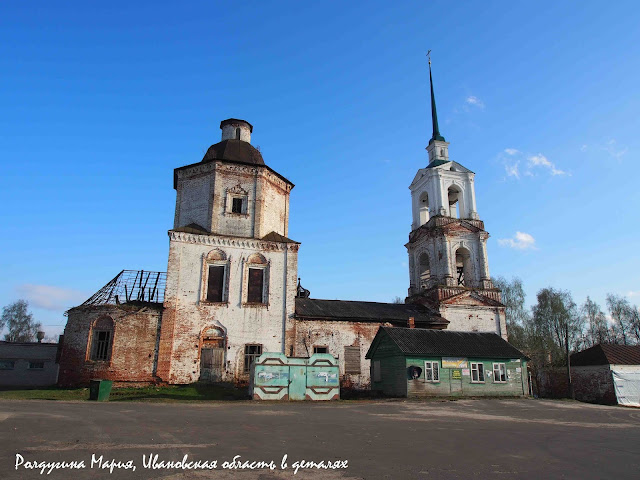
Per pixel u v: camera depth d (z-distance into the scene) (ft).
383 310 124.88
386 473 29.68
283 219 122.11
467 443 41.39
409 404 77.97
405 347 96.63
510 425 55.26
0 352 135.64
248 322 103.86
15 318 260.62
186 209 113.50
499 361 102.78
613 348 122.42
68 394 82.07
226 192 112.37
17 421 44.68
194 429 43.45
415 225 149.89
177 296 100.89
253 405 70.33
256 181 115.14
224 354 100.58
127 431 41.04
